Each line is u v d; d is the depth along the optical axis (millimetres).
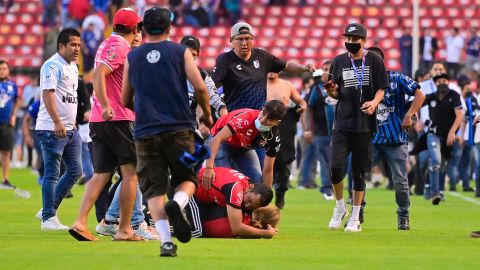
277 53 99625
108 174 28812
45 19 98625
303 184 61438
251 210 30094
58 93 33094
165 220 24453
